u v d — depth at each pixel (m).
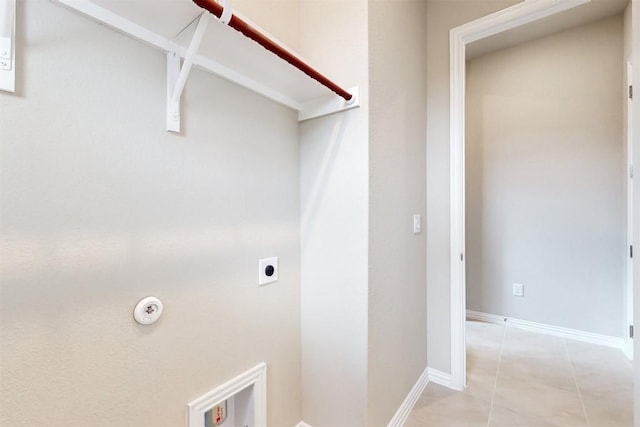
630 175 2.16
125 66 0.81
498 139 2.86
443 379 1.84
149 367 0.87
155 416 0.88
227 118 1.08
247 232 1.16
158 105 0.88
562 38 2.55
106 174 0.78
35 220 0.67
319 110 1.33
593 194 2.45
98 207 0.76
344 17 1.29
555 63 2.58
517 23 1.64
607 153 2.39
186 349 0.96
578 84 2.49
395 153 1.46
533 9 1.54
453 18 1.79
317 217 1.37
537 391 1.78
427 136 1.88
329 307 1.33
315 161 1.37
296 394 1.41
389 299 1.41
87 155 0.74
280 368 1.32
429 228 1.88
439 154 1.84
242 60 1.00
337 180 1.30
